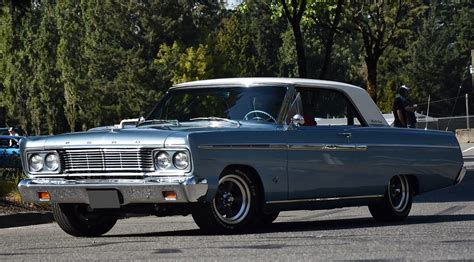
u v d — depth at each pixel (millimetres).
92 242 16047
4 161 40875
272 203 17250
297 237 15711
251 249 13898
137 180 16062
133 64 135375
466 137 98125
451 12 177875
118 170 16281
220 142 16297
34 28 157375
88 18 142000
